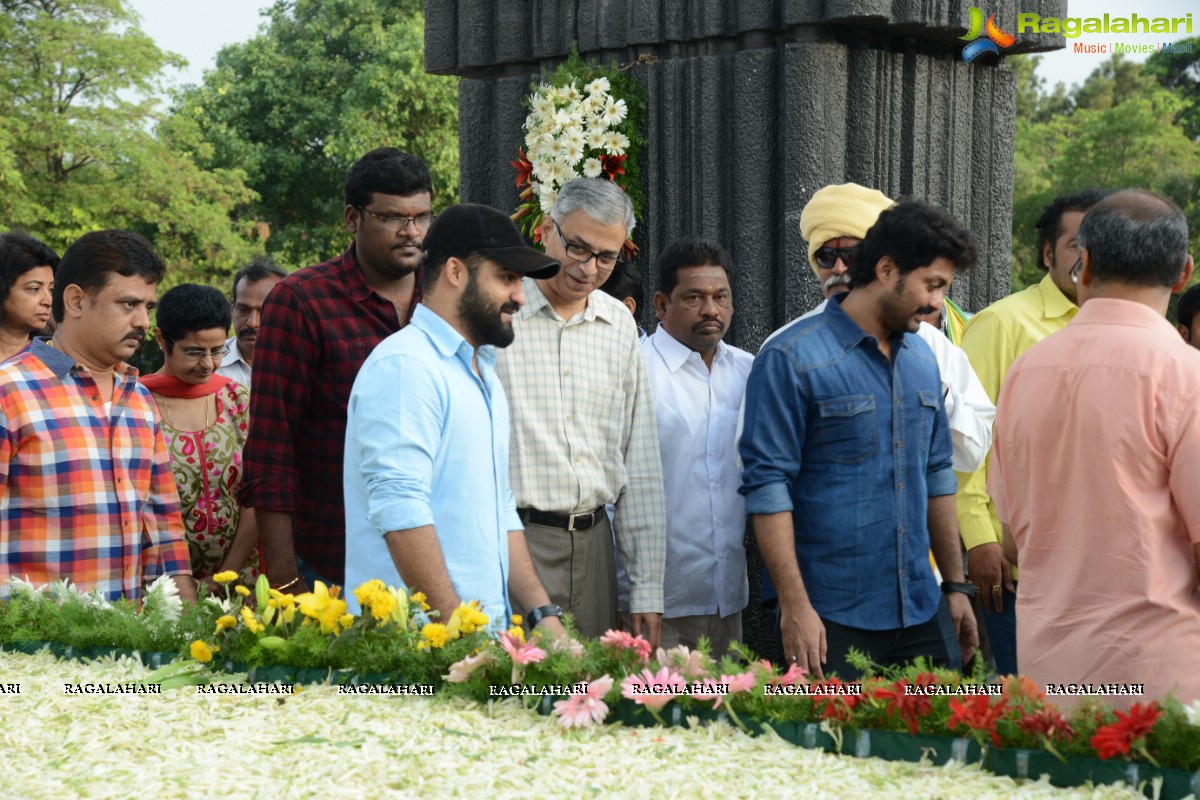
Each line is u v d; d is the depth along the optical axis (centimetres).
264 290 469
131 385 304
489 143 502
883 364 298
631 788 182
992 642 351
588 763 192
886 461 297
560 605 315
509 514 271
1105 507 237
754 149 430
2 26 2386
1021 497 255
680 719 209
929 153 459
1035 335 352
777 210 432
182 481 371
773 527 290
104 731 208
